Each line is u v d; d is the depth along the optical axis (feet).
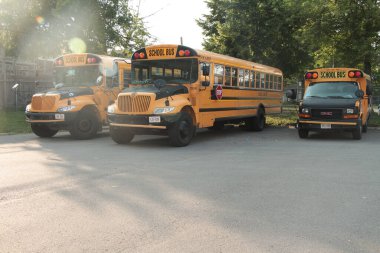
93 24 70.90
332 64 88.79
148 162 29.78
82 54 47.34
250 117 55.21
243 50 102.27
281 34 100.53
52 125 43.21
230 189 21.44
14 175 24.86
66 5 67.05
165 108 37.14
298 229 15.33
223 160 30.83
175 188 21.59
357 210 17.79
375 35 77.30
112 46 78.18
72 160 30.55
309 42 82.28
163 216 16.79
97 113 45.96
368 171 26.55
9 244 13.76
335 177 24.62
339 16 76.13
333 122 44.60
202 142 43.06
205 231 15.05
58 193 20.47
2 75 92.07
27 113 44.68
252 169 27.12
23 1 68.95
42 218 16.46
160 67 41.65
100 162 29.71
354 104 44.52
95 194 20.29
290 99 52.65
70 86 47.14
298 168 27.53
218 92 43.91
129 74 50.31
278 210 17.71
